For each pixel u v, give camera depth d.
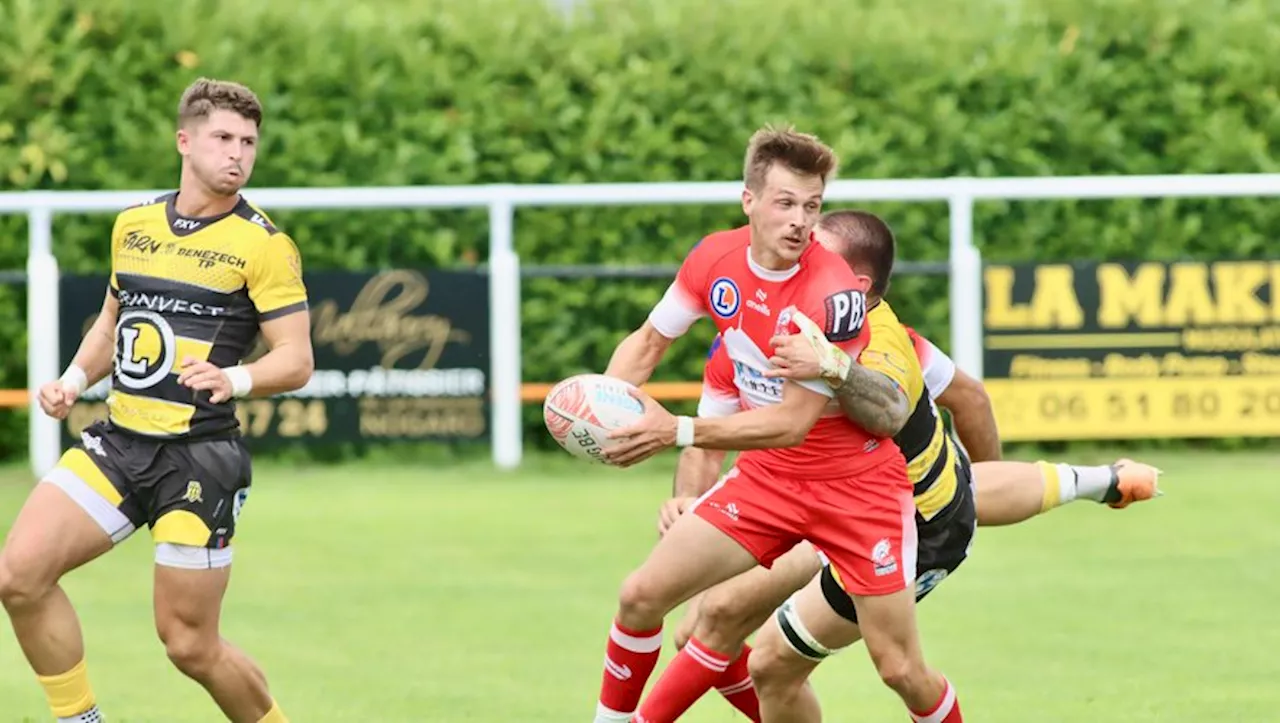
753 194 19.72
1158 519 39.19
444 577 34.00
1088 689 26.17
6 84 45.44
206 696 26.09
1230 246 47.53
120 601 32.41
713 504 20.84
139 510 20.89
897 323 21.31
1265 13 47.97
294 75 46.12
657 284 47.00
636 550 36.28
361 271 44.44
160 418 20.67
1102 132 47.31
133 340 20.83
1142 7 47.47
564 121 46.56
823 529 20.52
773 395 20.58
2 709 25.22
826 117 46.78
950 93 47.06
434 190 43.66
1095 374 44.84
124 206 43.41
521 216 46.62
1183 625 30.14
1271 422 45.16
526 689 26.36
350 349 44.53
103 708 25.41
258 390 20.61
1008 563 35.12
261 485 43.81
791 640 20.92
